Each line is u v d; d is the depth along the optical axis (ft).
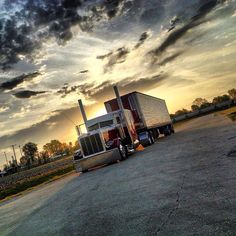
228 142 34.55
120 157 48.16
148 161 37.99
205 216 13.23
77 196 27.89
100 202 22.12
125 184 26.35
